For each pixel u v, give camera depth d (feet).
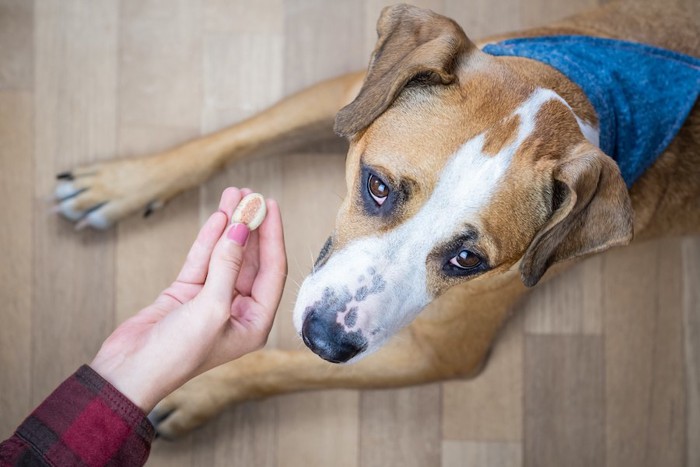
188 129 2.74
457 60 1.97
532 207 1.92
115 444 1.84
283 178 2.74
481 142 1.88
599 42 2.22
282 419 2.71
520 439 2.79
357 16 2.79
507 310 2.43
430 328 2.39
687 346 2.84
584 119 2.04
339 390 2.73
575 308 2.82
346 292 1.93
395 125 1.93
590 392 2.81
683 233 2.52
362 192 1.96
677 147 2.30
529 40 2.22
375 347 1.98
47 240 2.67
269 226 2.12
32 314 2.66
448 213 1.88
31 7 2.68
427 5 2.81
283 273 2.14
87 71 2.71
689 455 2.81
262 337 2.11
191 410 2.51
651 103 2.15
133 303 2.69
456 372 2.57
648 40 2.37
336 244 2.00
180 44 2.74
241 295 2.17
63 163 2.69
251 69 2.76
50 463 1.77
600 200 1.90
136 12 2.73
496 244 1.91
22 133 2.68
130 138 2.72
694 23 2.40
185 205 2.72
